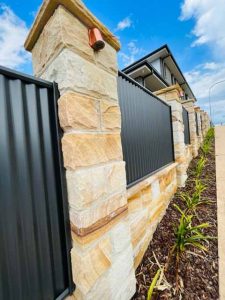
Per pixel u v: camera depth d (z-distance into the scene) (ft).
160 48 42.16
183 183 13.83
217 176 15.35
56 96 3.90
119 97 6.77
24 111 3.53
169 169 11.10
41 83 3.79
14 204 3.28
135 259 6.28
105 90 4.56
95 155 4.11
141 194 7.24
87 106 3.99
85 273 3.68
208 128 49.32
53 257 3.90
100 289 4.02
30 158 3.58
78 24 3.84
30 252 3.49
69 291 4.02
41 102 3.85
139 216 6.93
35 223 3.60
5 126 3.21
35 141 3.69
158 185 9.30
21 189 3.40
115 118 4.90
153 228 8.23
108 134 4.59
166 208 10.48
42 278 3.67
